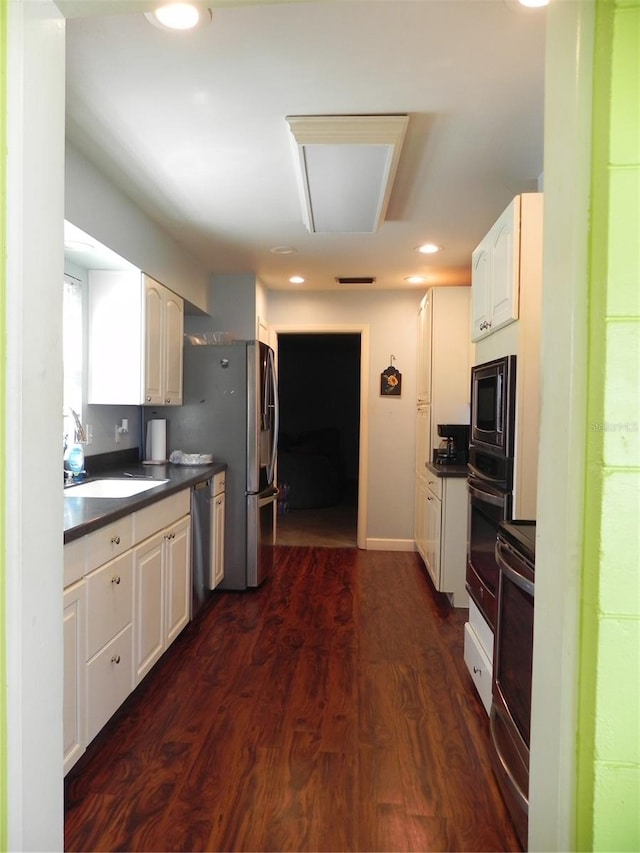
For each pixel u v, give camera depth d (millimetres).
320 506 6645
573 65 662
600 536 653
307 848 1454
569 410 676
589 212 650
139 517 2168
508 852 1450
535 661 796
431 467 3609
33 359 828
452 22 1415
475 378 2656
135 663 2129
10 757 813
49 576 880
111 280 2875
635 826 668
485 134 2012
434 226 3041
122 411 3393
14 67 785
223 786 1687
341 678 2396
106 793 1648
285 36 1471
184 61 1588
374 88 1723
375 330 4773
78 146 2135
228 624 3020
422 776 1744
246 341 3605
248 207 2785
